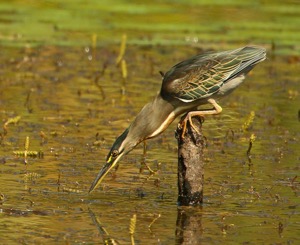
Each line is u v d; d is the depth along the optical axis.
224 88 12.68
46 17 26.09
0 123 16.66
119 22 25.67
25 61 22.12
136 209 12.47
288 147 15.79
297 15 27.94
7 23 25.20
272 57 23.59
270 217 12.26
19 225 11.66
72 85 19.97
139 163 14.68
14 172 13.91
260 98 19.39
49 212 12.21
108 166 12.66
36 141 15.63
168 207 12.57
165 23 25.72
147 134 12.58
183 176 12.73
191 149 12.62
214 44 23.97
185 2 27.45
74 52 23.52
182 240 11.28
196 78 12.48
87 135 16.12
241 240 11.33
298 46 24.22
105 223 11.84
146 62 22.61
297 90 20.20
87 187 13.33
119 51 23.53
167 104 12.51
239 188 13.48
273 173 14.24
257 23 26.06
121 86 20.05
